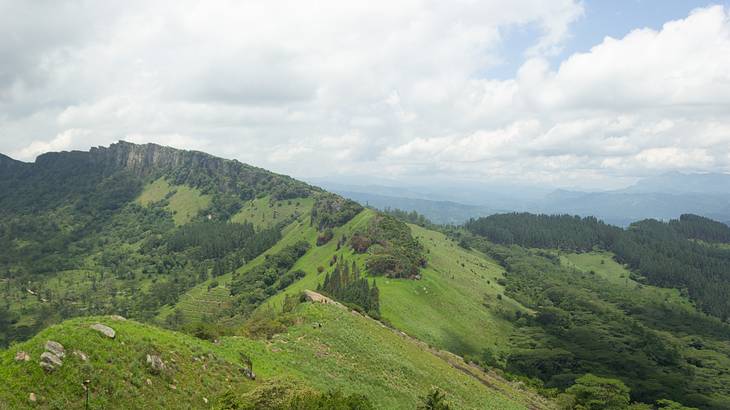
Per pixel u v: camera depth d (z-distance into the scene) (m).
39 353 25.08
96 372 26.55
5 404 21.19
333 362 56.38
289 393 33.72
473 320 167.88
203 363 36.88
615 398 110.06
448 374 77.44
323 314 79.81
